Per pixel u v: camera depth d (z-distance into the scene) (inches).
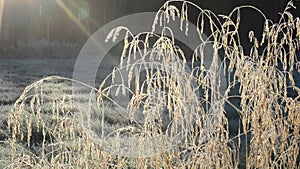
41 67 631.2
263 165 81.6
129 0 866.8
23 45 802.8
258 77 81.0
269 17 676.7
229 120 223.3
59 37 923.4
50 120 185.5
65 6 948.0
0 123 214.1
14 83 443.8
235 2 704.4
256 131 81.5
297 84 288.4
